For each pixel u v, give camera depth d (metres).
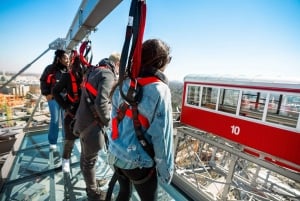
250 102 5.29
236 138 5.55
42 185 2.37
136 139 1.11
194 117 6.80
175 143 5.07
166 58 1.14
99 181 2.54
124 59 0.98
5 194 2.18
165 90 1.04
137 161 1.12
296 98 4.41
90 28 2.48
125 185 1.45
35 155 3.11
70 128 2.47
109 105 1.79
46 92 3.11
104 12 1.91
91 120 1.88
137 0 0.94
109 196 1.54
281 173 2.13
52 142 3.30
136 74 1.02
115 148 1.19
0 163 3.28
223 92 5.93
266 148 4.89
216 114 6.06
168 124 1.05
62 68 3.18
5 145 3.79
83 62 2.34
